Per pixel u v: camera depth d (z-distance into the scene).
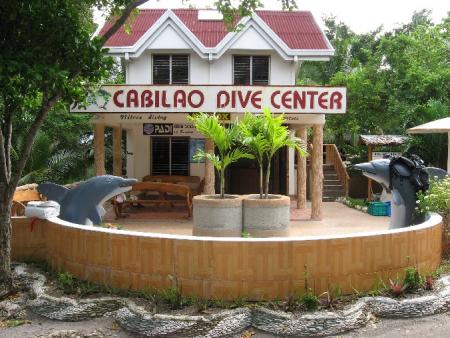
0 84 5.90
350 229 11.13
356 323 5.45
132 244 6.16
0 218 6.62
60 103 7.36
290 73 15.99
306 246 5.86
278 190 17.97
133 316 5.50
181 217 12.60
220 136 8.38
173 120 13.02
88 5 7.68
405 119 17.53
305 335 5.27
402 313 5.73
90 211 8.45
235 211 8.23
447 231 7.96
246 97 11.60
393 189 8.44
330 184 18.59
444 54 19.80
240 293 5.81
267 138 8.42
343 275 6.00
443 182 8.30
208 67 16.03
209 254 5.83
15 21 6.25
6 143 6.80
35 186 11.55
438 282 6.56
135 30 16.72
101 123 13.19
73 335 5.43
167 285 5.98
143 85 11.52
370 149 16.25
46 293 6.29
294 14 18.45
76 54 6.42
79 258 6.67
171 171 17.27
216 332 5.27
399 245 6.36
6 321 5.89
